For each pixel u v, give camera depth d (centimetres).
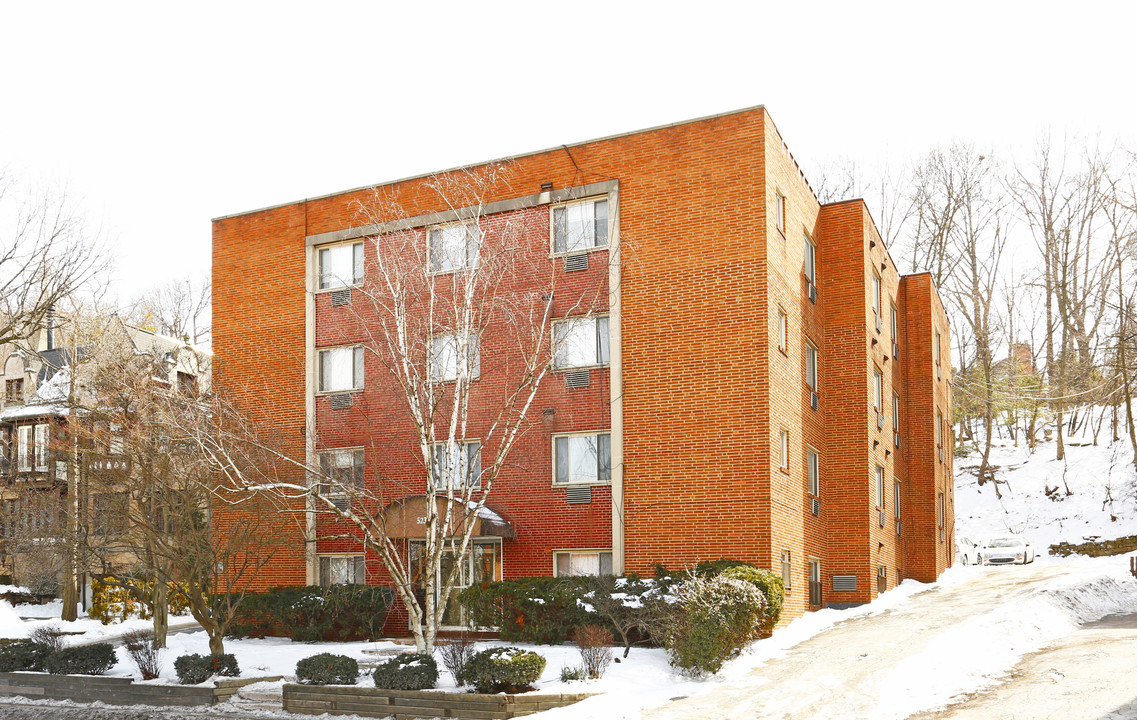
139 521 2052
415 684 1652
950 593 2852
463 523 2086
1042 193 5684
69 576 3341
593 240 2388
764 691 1598
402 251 2369
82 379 2553
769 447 2138
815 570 2564
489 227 2481
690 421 2219
